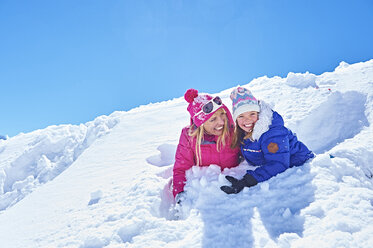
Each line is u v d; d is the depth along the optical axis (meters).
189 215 1.87
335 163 1.89
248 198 1.76
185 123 4.66
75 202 2.56
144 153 3.57
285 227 1.45
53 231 2.09
